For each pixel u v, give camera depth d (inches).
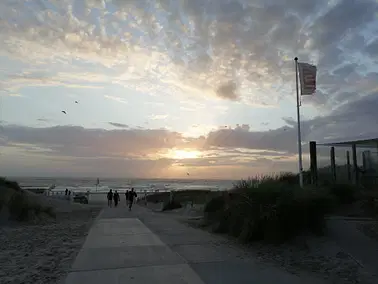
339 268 272.2
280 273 261.6
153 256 313.4
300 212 366.9
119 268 270.4
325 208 378.6
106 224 579.5
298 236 361.1
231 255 321.7
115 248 351.9
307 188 426.0
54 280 245.6
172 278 243.6
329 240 343.3
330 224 390.3
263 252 339.9
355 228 374.3
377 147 740.0
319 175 783.1
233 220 437.4
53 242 409.7
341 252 308.8
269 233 370.0
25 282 242.1
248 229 386.9
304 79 655.1
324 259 300.4
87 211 1002.1
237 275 254.1
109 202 1320.1
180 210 973.2
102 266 276.8
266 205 382.6
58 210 959.0
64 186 3895.2
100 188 3398.1
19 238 449.1
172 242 389.7
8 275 260.7
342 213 478.0
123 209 1109.7
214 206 552.4
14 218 637.9
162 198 1587.1
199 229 511.8
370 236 345.7
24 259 315.9
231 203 452.1
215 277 247.8
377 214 455.5
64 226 591.8
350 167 777.6
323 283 238.5
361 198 535.8
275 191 396.2
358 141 746.2
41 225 620.4
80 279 242.2
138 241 396.2
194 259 302.4
